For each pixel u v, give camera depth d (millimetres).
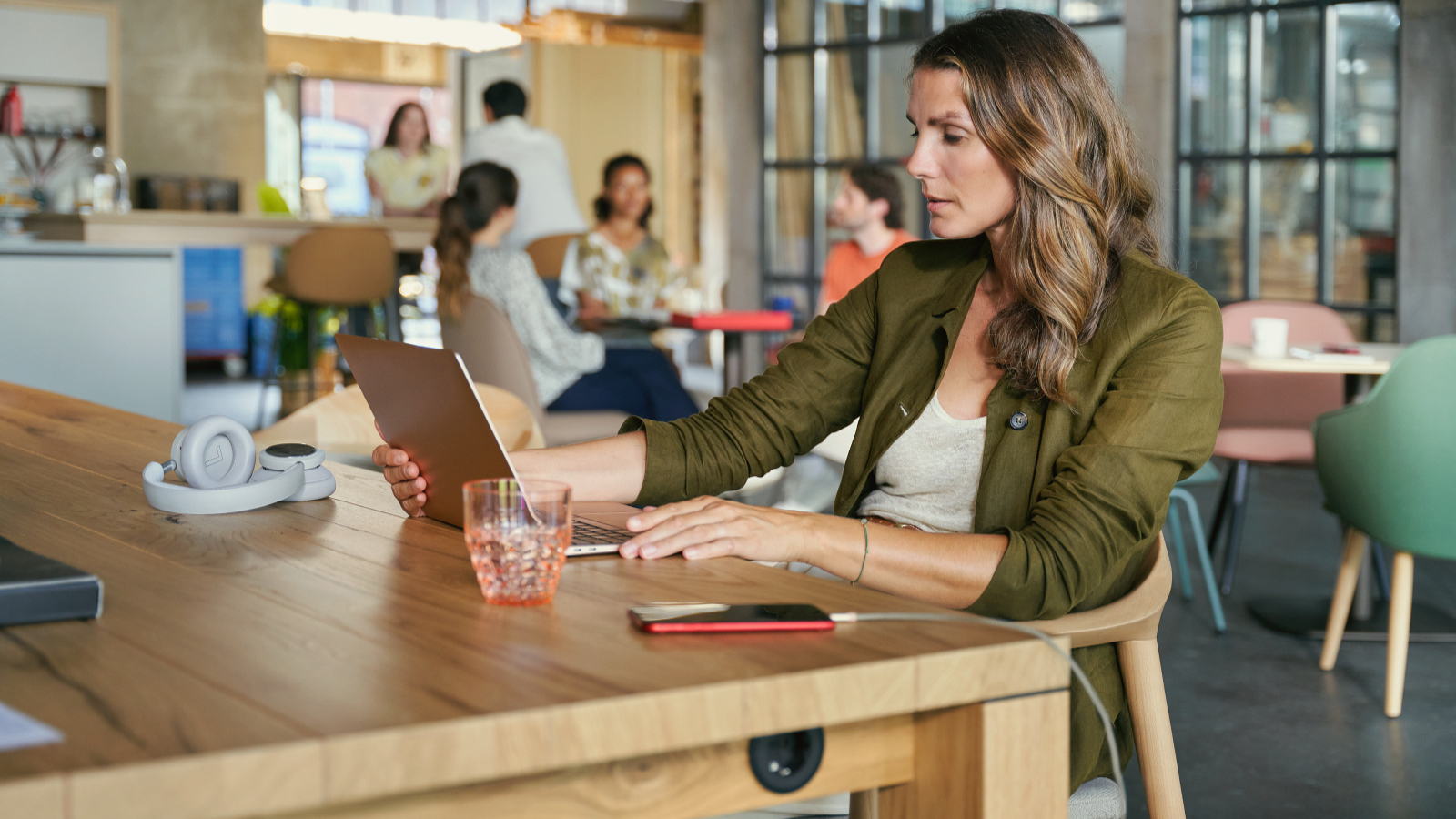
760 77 8227
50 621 841
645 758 728
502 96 5789
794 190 8164
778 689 726
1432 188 5621
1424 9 5566
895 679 763
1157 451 1243
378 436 2354
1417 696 2900
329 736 615
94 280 4391
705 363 10398
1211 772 2465
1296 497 5324
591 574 1017
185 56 10008
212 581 971
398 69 13633
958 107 1344
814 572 1735
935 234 1414
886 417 1513
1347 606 3070
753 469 1545
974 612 1199
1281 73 6004
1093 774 1284
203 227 6105
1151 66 6293
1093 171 1354
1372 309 5848
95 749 599
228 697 681
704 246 9375
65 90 8812
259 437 2273
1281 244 6082
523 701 677
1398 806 2299
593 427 3734
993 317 1453
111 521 1221
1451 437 2639
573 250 5336
